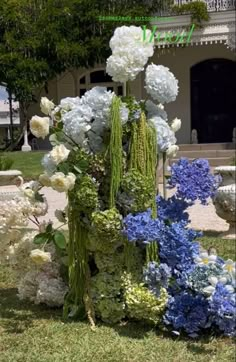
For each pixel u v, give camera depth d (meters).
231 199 7.04
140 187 3.79
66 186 3.72
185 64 24.30
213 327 3.78
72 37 21.45
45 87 24.16
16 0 21.80
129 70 3.98
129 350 3.50
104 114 3.90
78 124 3.81
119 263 4.02
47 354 3.45
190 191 4.01
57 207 10.73
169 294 3.87
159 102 4.16
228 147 20.56
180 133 24.64
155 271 3.71
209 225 8.51
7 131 40.66
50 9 21.39
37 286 4.45
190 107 24.53
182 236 3.79
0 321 4.09
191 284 3.62
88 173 3.95
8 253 4.38
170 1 20.70
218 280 3.49
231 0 20.64
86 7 21.06
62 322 4.04
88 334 3.78
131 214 3.85
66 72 25.27
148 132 3.93
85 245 4.02
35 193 4.14
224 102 24.34
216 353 3.45
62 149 3.75
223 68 24.23
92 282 4.06
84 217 3.98
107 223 3.74
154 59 24.30
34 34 21.83
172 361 3.32
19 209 4.16
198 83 24.48
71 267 4.06
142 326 3.94
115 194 3.88
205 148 20.56
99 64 24.53
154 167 3.98
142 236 3.66
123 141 4.02
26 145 24.09
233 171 7.37
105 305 3.97
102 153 3.98
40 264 4.11
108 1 21.14
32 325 3.98
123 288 3.97
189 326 3.68
